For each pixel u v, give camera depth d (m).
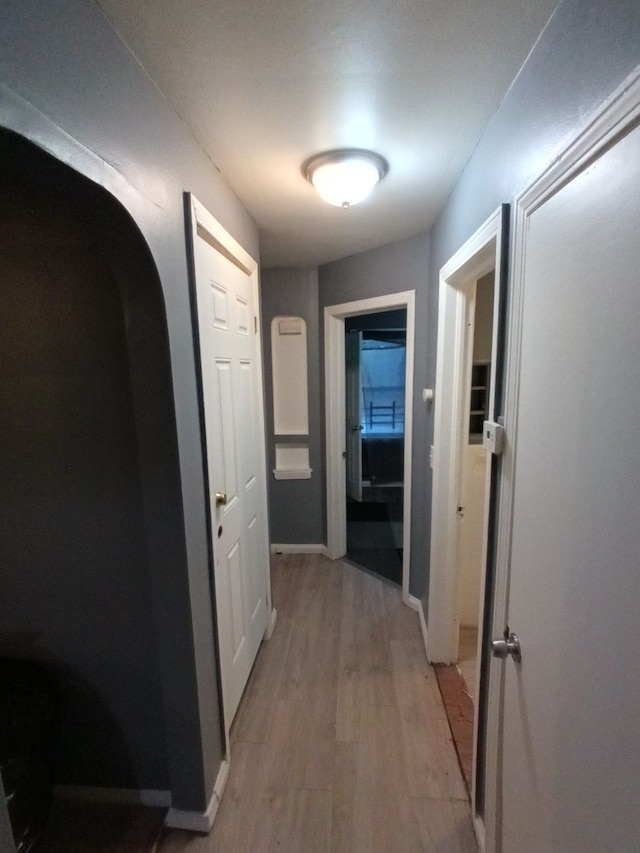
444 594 2.07
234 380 1.77
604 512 0.62
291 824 1.38
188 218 1.25
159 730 1.40
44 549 1.32
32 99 0.66
